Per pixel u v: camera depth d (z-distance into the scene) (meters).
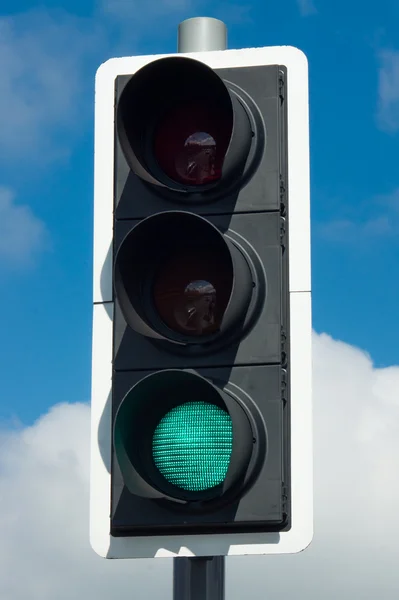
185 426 6.10
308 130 6.62
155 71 6.35
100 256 6.75
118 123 6.42
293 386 6.22
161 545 6.21
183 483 6.07
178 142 6.54
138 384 5.87
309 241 6.41
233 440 5.84
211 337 6.15
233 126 6.22
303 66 6.75
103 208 6.82
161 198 6.44
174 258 6.30
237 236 6.32
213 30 7.32
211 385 5.82
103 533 6.34
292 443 6.16
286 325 6.27
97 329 6.64
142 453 6.13
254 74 6.63
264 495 6.00
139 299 6.27
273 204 6.34
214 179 6.48
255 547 6.11
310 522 6.09
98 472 6.45
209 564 6.32
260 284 6.24
